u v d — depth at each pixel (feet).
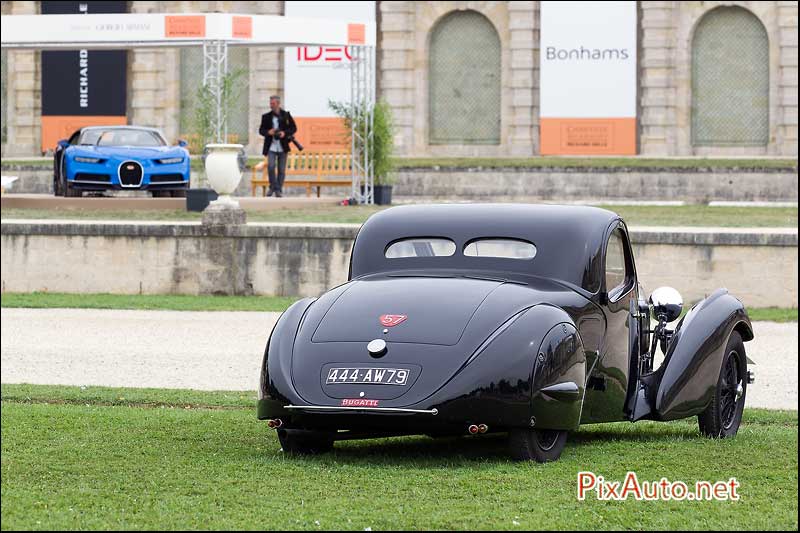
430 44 290.97
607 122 264.93
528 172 230.07
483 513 38.32
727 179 222.69
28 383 71.51
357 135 180.86
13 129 304.30
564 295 47.98
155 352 85.66
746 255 116.88
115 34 161.07
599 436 54.39
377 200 183.21
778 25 272.92
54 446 50.78
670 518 38.29
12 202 162.71
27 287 129.18
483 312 45.34
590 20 264.31
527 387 43.96
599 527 37.09
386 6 290.76
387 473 44.27
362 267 50.85
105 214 153.79
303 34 168.45
